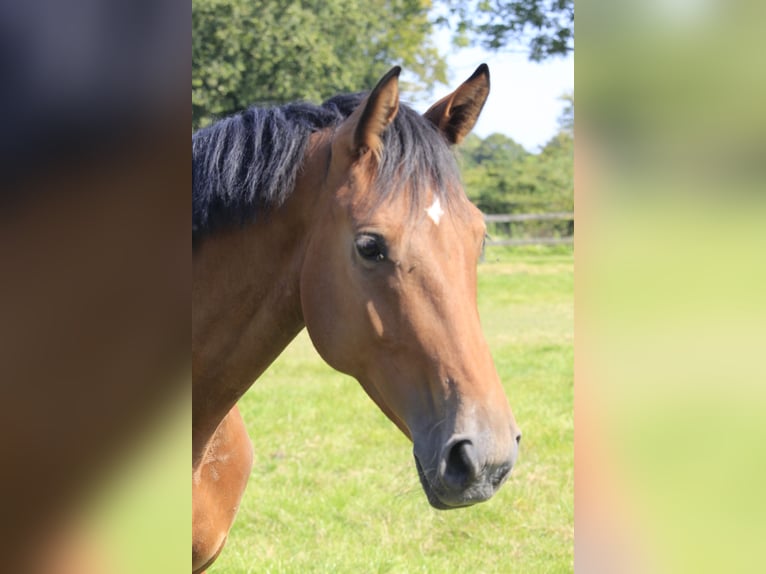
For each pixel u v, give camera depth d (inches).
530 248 665.6
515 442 67.7
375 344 71.5
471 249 72.7
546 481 188.5
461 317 69.2
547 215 678.5
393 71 70.7
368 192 72.0
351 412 250.5
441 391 67.7
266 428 233.0
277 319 81.2
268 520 170.1
